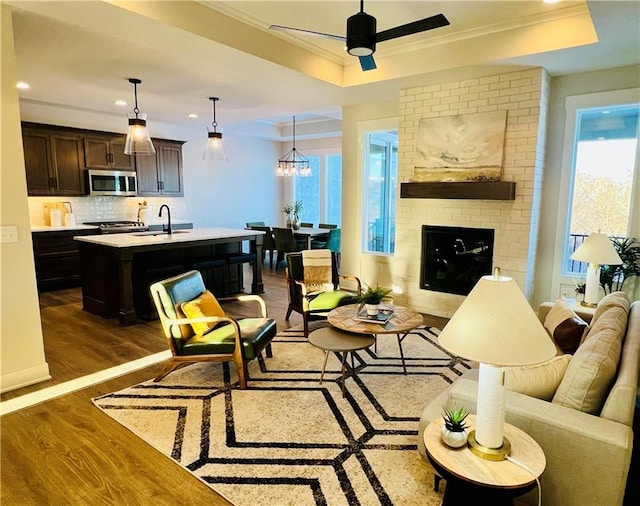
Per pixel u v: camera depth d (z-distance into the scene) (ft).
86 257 16.35
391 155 19.56
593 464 5.18
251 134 30.83
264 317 12.21
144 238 16.75
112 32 10.73
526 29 12.25
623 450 4.97
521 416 5.62
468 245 15.84
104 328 14.75
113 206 24.22
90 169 21.98
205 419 8.88
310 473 7.18
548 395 6.31
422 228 16.96
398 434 8.36
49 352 12.57
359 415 9.07
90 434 8.33
